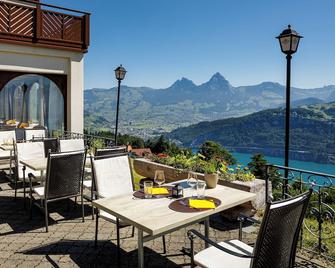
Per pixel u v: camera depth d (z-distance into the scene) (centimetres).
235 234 385
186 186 334
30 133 791
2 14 839
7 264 307
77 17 968
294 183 363
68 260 317
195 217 239
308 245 362
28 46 889
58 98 992
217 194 299
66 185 404
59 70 966
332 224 430
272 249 193
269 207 176
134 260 319
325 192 335
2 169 735
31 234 381
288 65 457
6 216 442
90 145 820
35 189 425
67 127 991
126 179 382
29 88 946
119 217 243
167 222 225
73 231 391
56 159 387
